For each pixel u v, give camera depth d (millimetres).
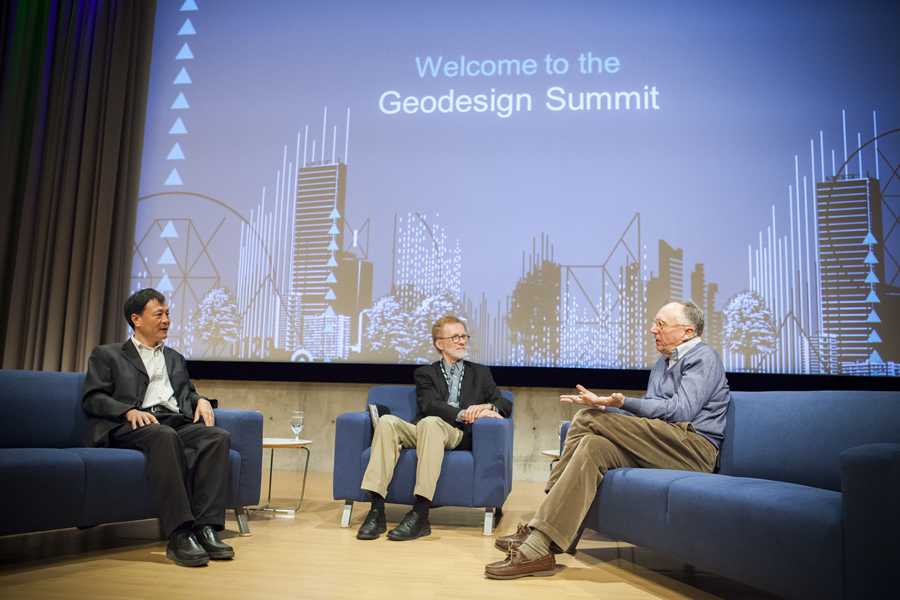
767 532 1480
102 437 2324
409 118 4824
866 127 4480
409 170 4762
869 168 4438
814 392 2031
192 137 4934
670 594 1831
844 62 4559
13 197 4934
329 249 4727
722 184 4535
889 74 4512
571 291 4535
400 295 4641
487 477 2654
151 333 2611
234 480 2473
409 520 2543
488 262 4617
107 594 1693
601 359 4465
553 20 4828
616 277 4523
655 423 2178
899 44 4527
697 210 4527
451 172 4738
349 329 4641
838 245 4387
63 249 4809
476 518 3053
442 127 4793
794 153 4508
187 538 2076
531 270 4582
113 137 4859
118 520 2127
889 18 4562
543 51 4809
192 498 2230
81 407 2498
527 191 4664
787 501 1475
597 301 4512
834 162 4473
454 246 4652
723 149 4570
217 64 5004
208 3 5039
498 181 4695
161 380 2602
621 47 4754
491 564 1975
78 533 2492
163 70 5023
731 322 4402
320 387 4633
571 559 2275
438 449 2619
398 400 3156
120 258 4789
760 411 2164
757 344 4359
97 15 5059
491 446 2670
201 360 4645
